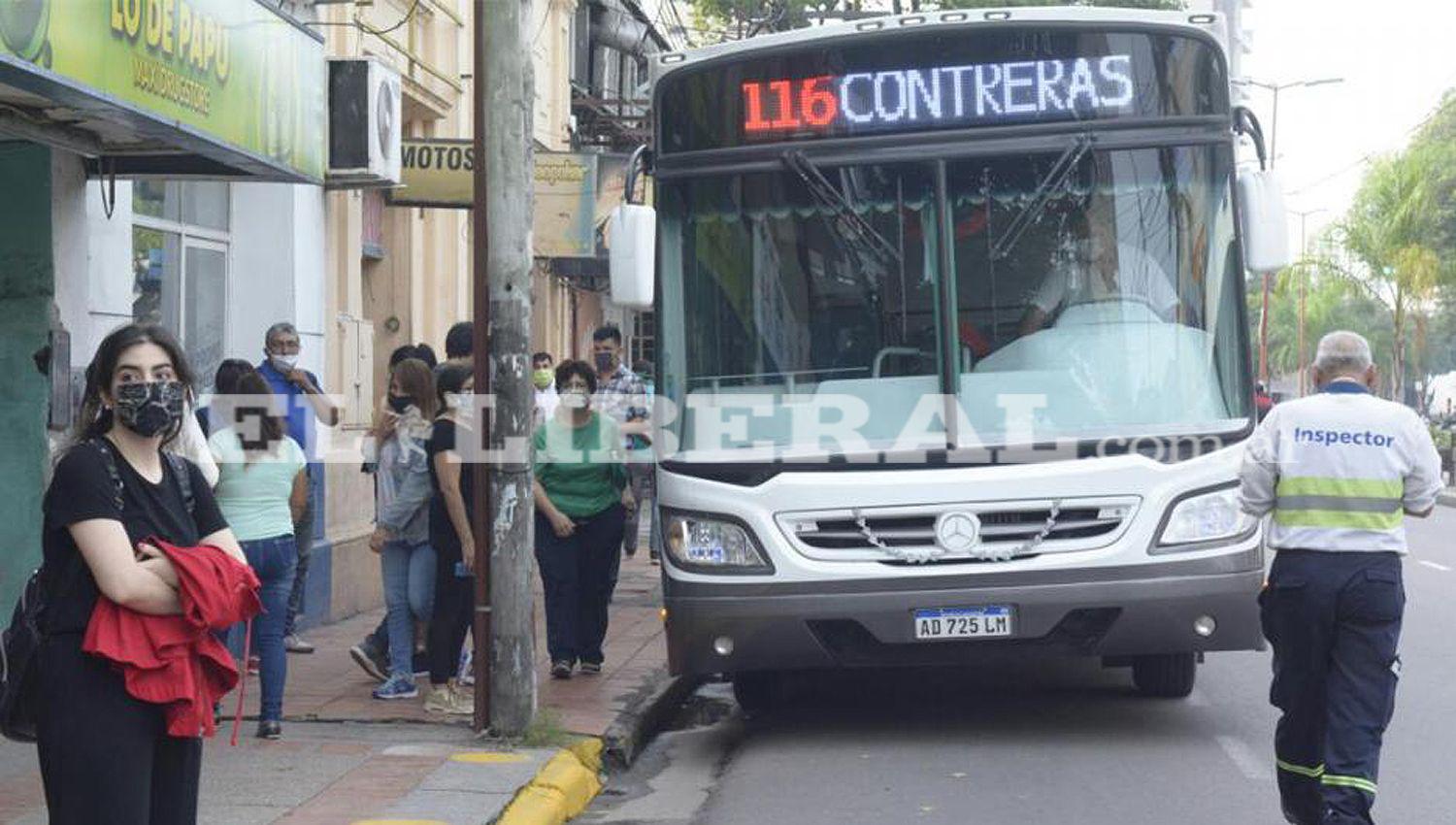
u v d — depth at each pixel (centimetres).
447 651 1014
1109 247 952
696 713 1147
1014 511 927
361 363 1717
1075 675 1215
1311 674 729
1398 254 5378
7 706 513
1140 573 922
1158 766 905
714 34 3575
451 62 2088
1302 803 743
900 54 966
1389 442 719
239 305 1467
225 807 776
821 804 840
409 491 1035
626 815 849
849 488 932
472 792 812
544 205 1948
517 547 938
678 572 953
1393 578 714
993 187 958
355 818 757
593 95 3484
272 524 916
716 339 966
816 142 968
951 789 862
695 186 978
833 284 959
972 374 945
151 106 901
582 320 3591
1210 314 949
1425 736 1001
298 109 1148
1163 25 962
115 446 516
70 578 509
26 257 1072
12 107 949
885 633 927
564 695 1096
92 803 502
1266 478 734
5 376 1075
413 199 1709
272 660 934
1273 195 941
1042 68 959
